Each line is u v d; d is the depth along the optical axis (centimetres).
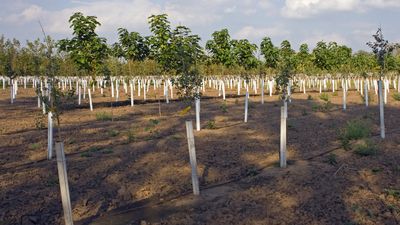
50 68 1058
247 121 1747
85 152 1173
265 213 691
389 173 878
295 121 1706
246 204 739
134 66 3114
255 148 1185
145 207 760
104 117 1912
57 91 1016
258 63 2973
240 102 2678
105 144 1296
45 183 890
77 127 1666
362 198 739
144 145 1254
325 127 1538
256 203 741
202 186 873
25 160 1104
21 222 697
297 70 3294
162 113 2123
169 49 1777
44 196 812
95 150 1202
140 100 3025
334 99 2859
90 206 769
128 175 943
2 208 748
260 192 798
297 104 2473
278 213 689
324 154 1094
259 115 1962
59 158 625
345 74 3553
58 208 758
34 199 794
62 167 627
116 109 2344
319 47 3603
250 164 1020
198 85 1500
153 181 902
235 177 927
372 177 861
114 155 1126
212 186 869
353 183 826
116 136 1441
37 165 1041
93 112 2197
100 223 691
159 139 1353
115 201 795
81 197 810
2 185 873
